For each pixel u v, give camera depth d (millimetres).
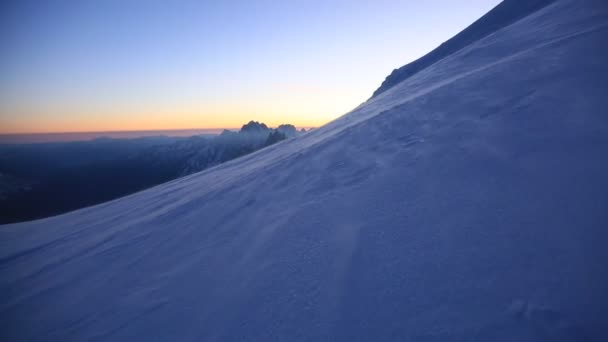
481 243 1964
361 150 4551
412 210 2600
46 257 6285
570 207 1928
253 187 5551
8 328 3393
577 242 1705
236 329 2152
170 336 2357
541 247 1766
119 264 4402
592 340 1289
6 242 9211
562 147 2428
